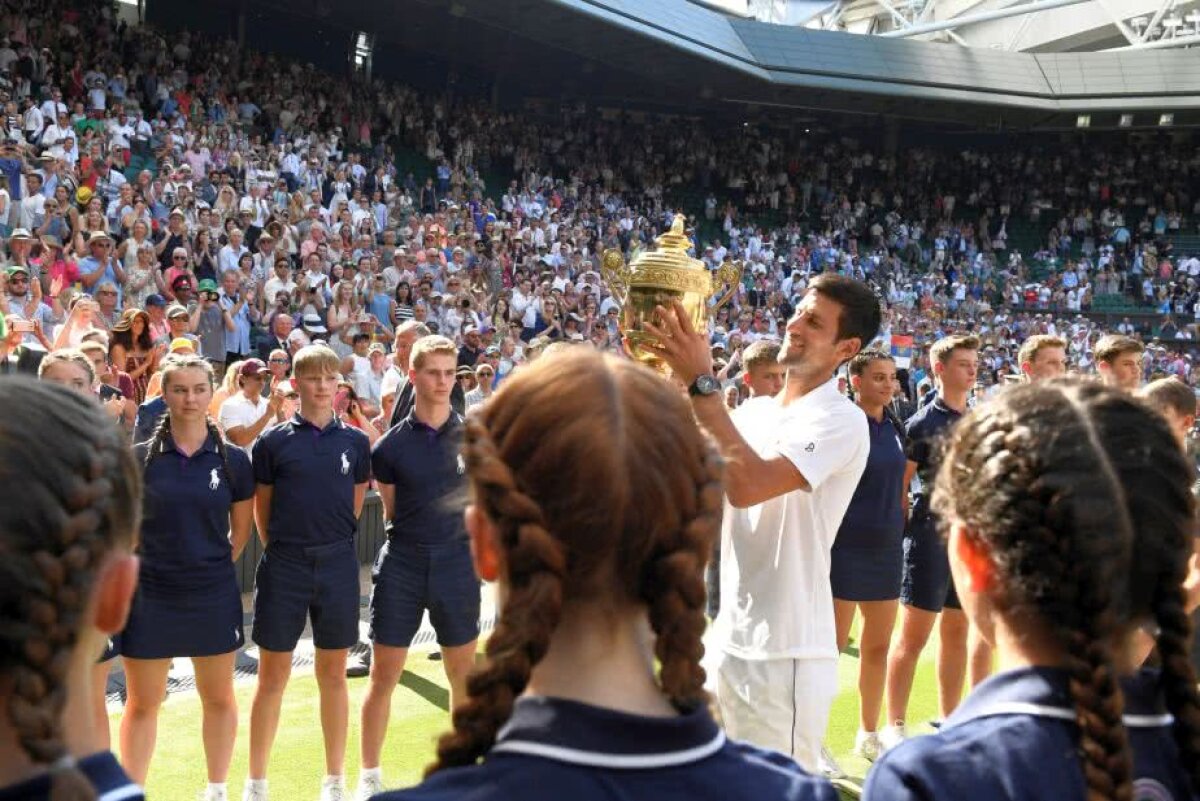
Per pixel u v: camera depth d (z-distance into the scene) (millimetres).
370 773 4035
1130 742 1240
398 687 5383
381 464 4191
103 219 11195
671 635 1045
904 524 4793
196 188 14062
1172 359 22625
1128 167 30625
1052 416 1252
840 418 2691
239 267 11891
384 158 20625
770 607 2740
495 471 1053
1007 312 26438
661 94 27844
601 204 24453
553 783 985
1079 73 28016
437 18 22594
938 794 1150
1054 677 1214
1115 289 27312
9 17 16156
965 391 4871
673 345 2432
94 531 938
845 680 5758
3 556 865
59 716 888
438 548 4137
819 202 29078
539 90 27734
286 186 15656
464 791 981
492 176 24141
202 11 22219
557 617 1019
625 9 21625
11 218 11094
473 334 10781
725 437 2412
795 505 2730
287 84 20422
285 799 4035
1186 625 1228
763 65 25250
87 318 7035
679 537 1066
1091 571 1176
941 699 4672
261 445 4074
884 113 28641
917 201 30219
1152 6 29000
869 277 25969
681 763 1034
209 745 3809
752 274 23016
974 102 27125
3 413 924
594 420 1047
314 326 10945
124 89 16250
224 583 3758
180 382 3701
